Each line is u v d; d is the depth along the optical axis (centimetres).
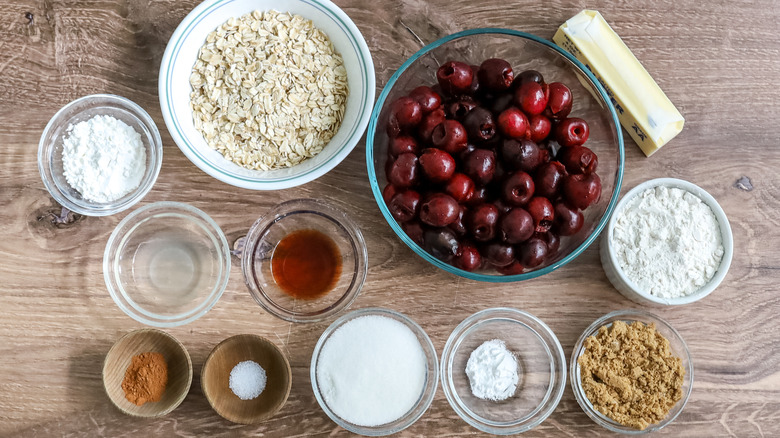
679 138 67
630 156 67
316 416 65
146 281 67
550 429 66
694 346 67
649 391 65
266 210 66
